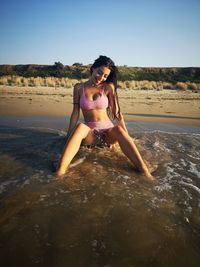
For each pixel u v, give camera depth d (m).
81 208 2.39
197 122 7.28
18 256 1.82
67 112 8.61
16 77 26.95
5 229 2.07
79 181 2.94
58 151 3.96
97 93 4.24
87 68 48.25
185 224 2.26
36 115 7.69
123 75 40.75
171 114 8.70
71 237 2.02
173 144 4.73
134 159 3.41
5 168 3.25
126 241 2.01
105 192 2.70
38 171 3.19
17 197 2.53
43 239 1.99
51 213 2.30
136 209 2.42
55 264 1.77
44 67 51.38
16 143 4.35
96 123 4.05
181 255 1.91
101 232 2.09
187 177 3.26
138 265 1.80
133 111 9.12
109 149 4.09
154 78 42.81
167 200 2.64
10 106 9.27
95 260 1.82
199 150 4.45
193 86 26.39
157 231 2.14
